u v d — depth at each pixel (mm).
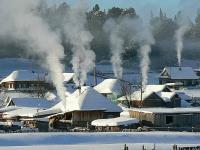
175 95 152375
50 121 116312
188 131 106125
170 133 94312
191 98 170250
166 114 112250
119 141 86312
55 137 87375
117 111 119188
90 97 119000
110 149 74562
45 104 144125
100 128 106625
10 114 125875
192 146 76125
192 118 113688
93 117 116750
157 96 149625
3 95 177250
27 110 126812
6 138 85625
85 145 79000
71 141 85625
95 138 87750
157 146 78000
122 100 153875
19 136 87000
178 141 87562
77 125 115750
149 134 91938
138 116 115562
